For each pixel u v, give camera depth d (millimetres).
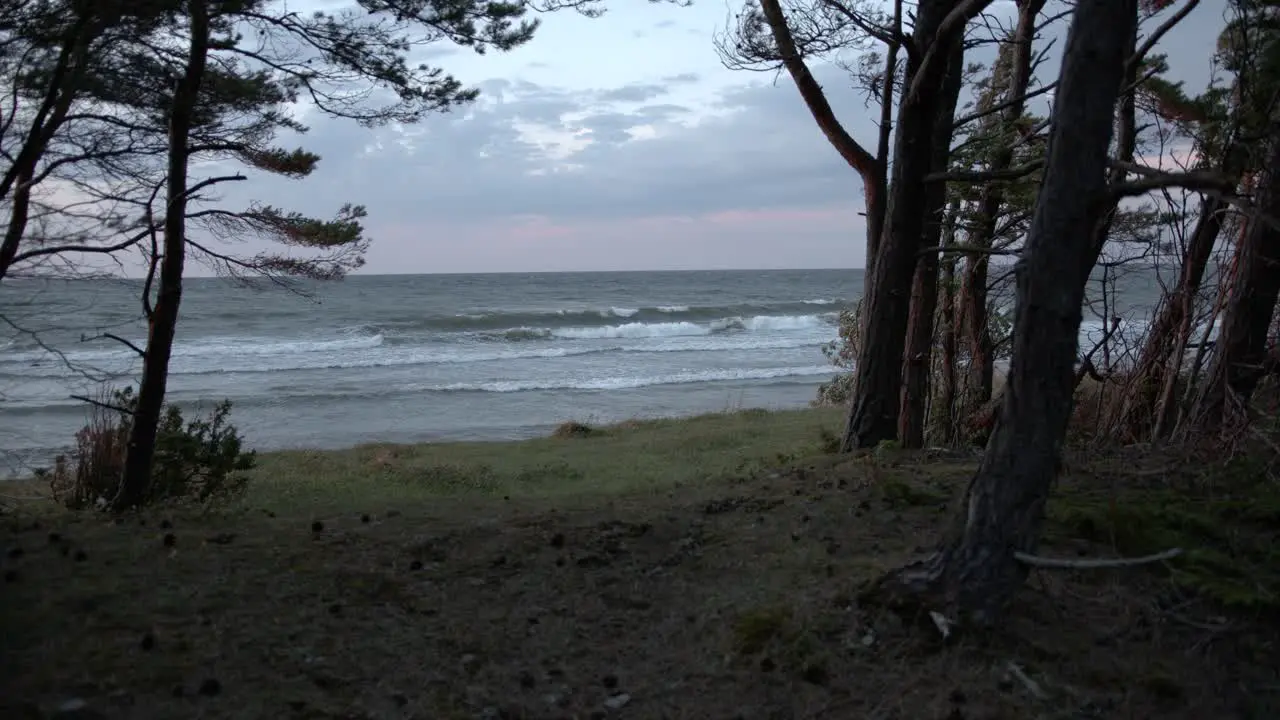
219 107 8133
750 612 4457
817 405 23906
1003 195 10414
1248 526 5461
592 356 39938
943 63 7750
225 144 8031
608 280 139750
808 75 8688
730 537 5898
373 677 3914
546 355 39969
